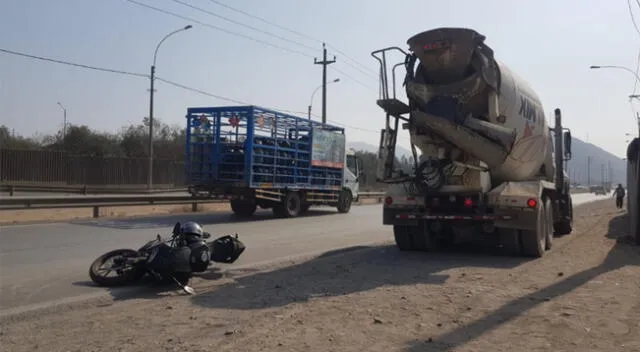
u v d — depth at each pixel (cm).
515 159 1132
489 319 605
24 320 604
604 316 618
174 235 796
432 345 513
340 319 604
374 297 716
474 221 1101
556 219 1441
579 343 521
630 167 1575
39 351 495
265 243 1331
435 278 864
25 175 3859
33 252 1093
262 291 755
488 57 1027
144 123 6022
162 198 2242
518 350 500
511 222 1084
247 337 536
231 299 706
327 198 2422
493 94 1033
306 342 520
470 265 1009
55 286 785
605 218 2453
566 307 661
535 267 984
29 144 5106
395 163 1119
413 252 1195
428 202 1140
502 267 985
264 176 2012
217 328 568
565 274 902
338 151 2481
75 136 5381
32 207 1748
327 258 1093
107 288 773
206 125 2028
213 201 2477
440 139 1062
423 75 1068
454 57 1018
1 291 752
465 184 1094
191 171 2055
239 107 1953
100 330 562
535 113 1220
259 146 1977
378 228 1781
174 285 790
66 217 1972
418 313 630
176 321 596
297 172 2202
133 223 1705
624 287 789
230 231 1592
